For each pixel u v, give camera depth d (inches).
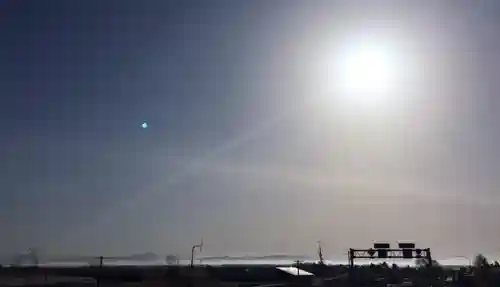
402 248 4675.2
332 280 4323.3
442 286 3863.2
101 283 3334.2
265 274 4972.9
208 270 5211.6
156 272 4712.1
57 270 4734.3
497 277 4062.5
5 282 3095.5
